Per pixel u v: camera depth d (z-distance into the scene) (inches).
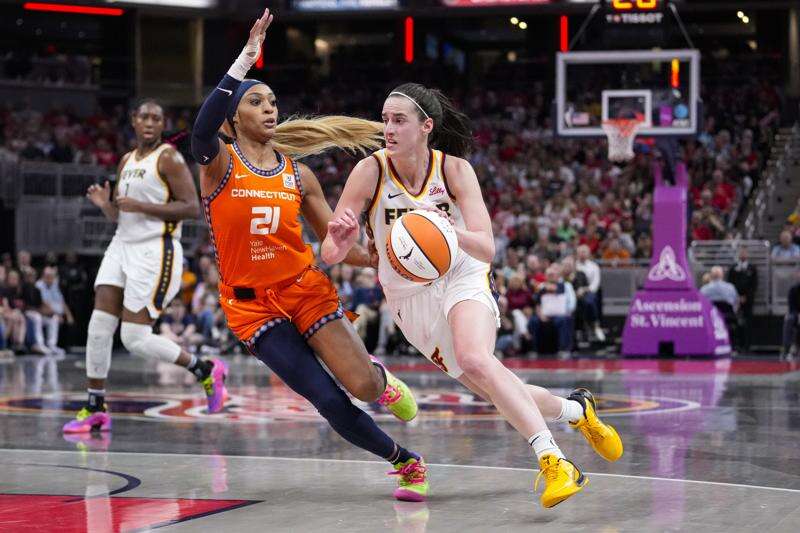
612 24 786.8
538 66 1581.0
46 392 534.0
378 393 252.4
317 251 896.9
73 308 943.0
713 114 1348.4
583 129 772.0
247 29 1546.5
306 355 249.8
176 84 1502.2
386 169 243.4
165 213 378.9
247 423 401.1
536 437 224.7
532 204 1089.4
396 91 240.5
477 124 1429.6
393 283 247.1
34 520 222.5
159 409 451.8
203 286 904.3
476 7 1409.9
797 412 427.8
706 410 436.1
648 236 983.6
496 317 241.3
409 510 233.3
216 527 215.8
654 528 211.2
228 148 253.3
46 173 1065.5
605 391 525.7
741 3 1397.6
